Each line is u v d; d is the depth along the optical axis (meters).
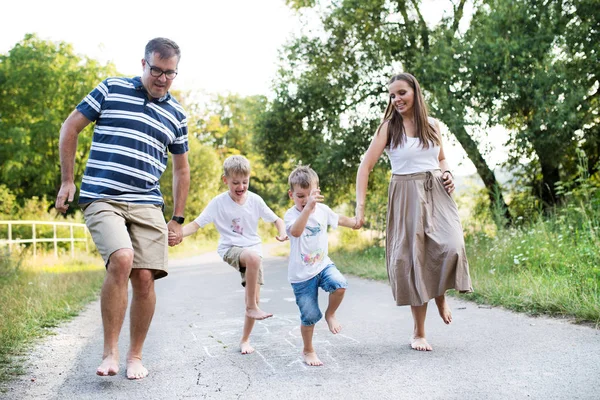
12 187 32.88
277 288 9.26
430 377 3.52
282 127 18.38
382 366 3.85
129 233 3.85
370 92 16.69
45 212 23.02
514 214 14.16
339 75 16.73
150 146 3.92
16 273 10.70
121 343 4.94
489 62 13.00
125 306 3.65
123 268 3.59
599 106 13.62
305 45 17.25
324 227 4.26
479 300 6.35
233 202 4.57
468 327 5.00
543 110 12.55
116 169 3.80
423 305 4.34
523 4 13.09
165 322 6.05
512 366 3.65
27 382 3.67
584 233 7.87
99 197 3.77
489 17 13.38
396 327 5.22
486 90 12.84
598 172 13.27
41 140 31.72
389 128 4.55
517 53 12.87
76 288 8.73
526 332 4.62
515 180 15.24
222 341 4.95
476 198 15.93
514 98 12.84
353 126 16.73
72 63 34.12
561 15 13.23
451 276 4.30
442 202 4.43
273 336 5.13
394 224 4.51
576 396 3.02
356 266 11.61
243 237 4.57
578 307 5.12
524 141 12.91
